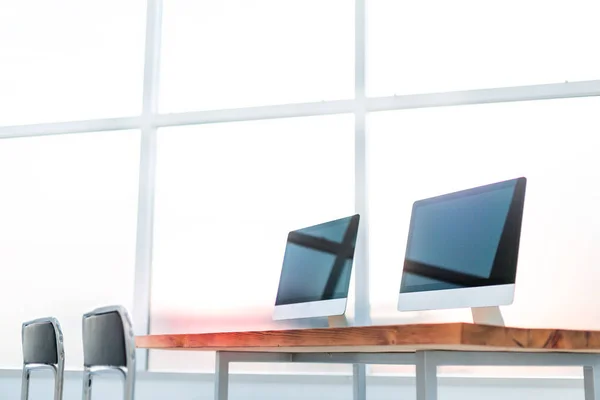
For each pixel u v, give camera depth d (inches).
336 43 163.9
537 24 153.3
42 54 181.2
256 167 165.8
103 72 177.5
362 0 161.9
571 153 148.9
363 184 156.5
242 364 163.3
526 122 151.8
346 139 161.0
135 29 176.7
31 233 177.3
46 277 175.2
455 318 148.6
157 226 170.2
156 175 172.2
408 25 160.2
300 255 124.6
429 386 80.1
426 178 155.3
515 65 153.3
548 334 76.7
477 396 144.3
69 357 171.3
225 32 171.3
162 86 174.7
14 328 175.8
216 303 164.1
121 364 79.1
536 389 141.9
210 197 167.6
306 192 161.9
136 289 167.6
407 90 158.4
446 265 94.3
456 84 155.9
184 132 171.9
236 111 166.7
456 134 154.9
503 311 145.9
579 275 144.8
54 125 177.9
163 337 106.3
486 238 89.4
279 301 125.9
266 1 169.2
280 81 166.6
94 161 176.6
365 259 154.6
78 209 175.8
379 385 149.6
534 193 148.8
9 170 181.0
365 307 153.4
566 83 148.8
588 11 151.3
